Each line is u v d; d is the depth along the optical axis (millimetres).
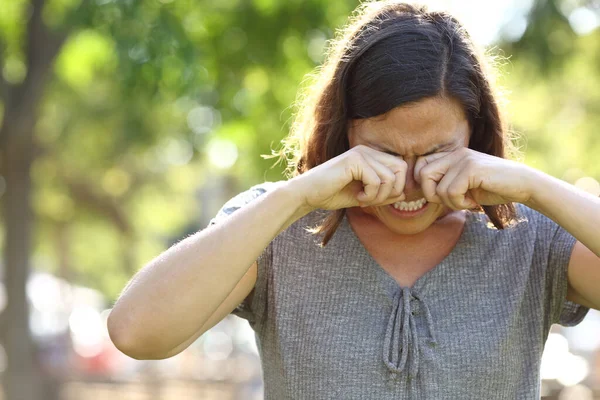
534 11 11922
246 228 2836
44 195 25438
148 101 10805
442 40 2859
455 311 2975
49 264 37438
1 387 15000
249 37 11828
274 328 3061
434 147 2855
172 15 10562
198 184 30359
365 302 2990
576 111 17000
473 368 2906
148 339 2807
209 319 2965
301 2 11773
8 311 14492
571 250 3008
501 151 3080
